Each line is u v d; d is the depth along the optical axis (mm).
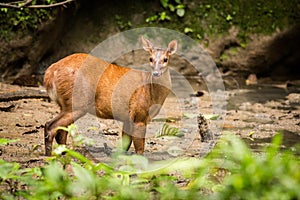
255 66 20328
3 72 17859
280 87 19156
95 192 6230
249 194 5766
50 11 18000
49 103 14430
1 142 7094
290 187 5738
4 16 17625
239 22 20219
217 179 7637
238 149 6391
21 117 12672
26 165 8836
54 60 19281
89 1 20234
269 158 6266
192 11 20406
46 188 6230
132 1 20516
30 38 17938
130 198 6176
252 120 13422
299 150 10359
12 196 6527
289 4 20094
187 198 6176
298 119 13648
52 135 9641
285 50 20328
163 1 20266
